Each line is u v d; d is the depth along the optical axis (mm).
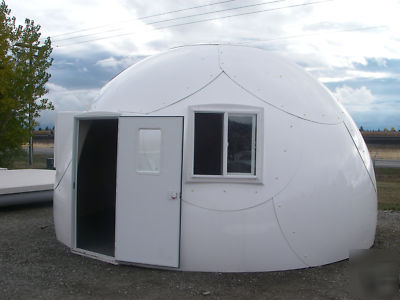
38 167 20000
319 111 4938
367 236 5215
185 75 4871
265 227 4367
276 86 4840
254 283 4180
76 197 5230
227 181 4367
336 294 3984
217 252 4359
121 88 5184
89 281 4250
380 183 15195
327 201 4617
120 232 4562
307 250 4562
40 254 5230
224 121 4430
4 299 3820
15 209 8766
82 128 5203
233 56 5148
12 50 16281
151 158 4434
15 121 16234
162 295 3893
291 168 4480
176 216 4340
